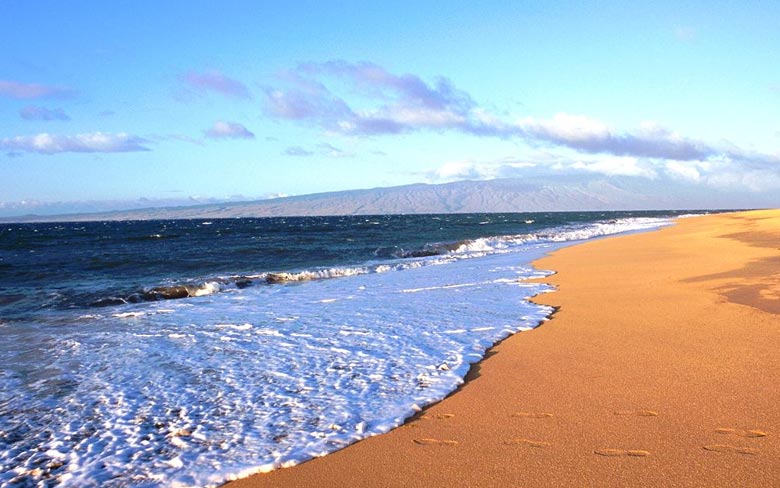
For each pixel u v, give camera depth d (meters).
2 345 8.88
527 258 21.95
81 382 6.75
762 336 7.49
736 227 36.88
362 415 5.34
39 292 15.50
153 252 31.47
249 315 11.23
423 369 6.85
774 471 3.78
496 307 11.05
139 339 9.20
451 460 4.27
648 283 13.09
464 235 46.78
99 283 17.58
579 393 5.64
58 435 5.09
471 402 5.59
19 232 79.75
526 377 6.32
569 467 4.01
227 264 23.70
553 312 10.32
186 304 13.26
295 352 7.92
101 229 92.44
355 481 4.02
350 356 7.59
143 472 4.31
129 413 5.61
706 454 4.09
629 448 4.27
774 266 14.33
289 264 23.34
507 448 4.42
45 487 4.12
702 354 6.77
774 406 4.96
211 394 6.14
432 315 10.41
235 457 4.52
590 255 21.77
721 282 12.26
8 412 5.71
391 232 55.31
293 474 4.19
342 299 13.01
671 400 5.25
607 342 7.70
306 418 5.32
